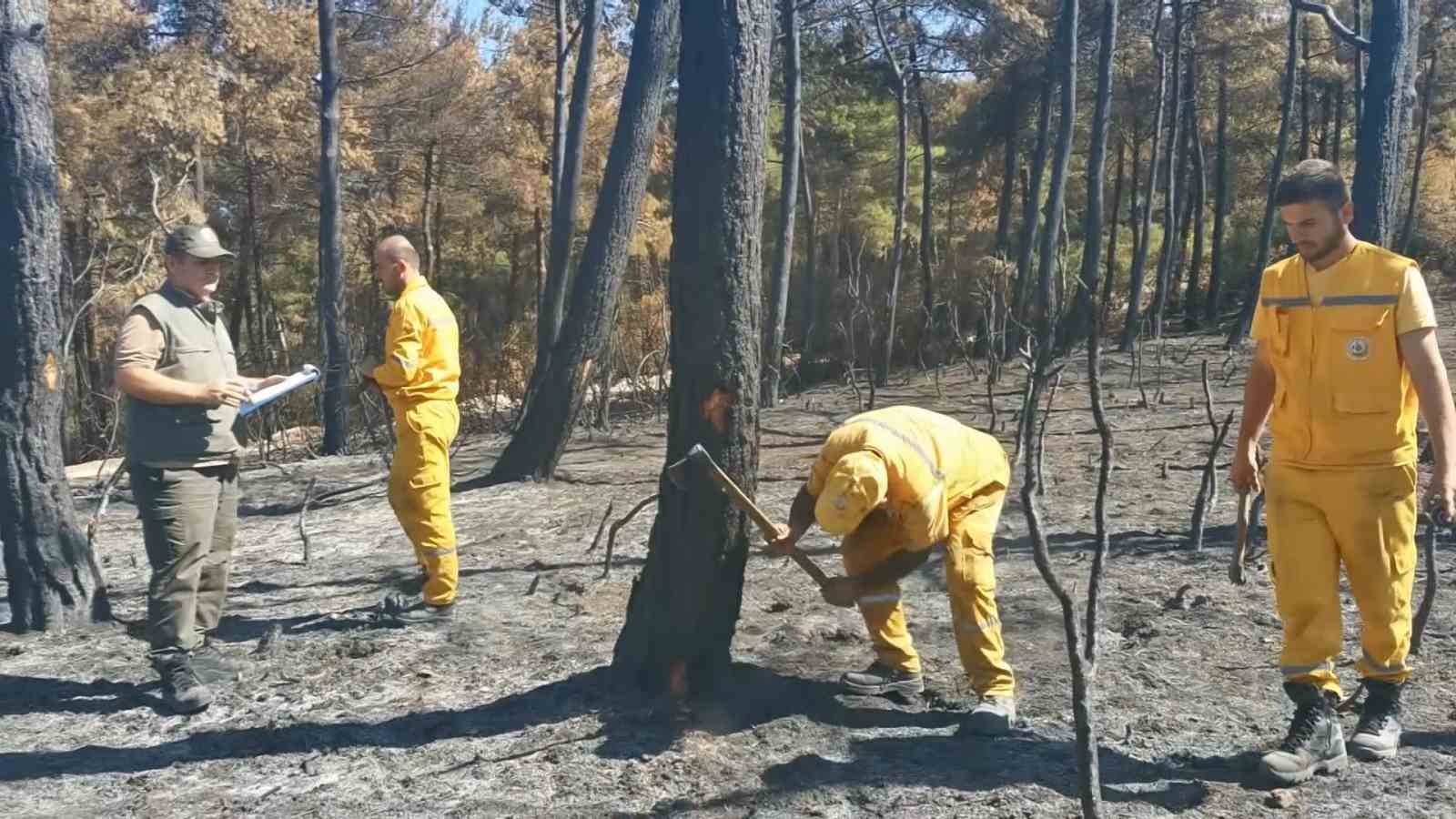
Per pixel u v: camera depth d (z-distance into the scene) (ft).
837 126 118.11
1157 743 13.11
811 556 21.81
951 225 125.18
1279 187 11.88
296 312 109.91
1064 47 55.67
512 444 32.94
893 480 12.80
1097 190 64.34
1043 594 18.74
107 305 66.59
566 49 55.01
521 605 19.67
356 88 87.97
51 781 13.43
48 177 18.47
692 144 13.67
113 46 76.69
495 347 63.98
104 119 71.31
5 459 18.63
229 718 15.17
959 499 13.50
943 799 11.96
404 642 17.81
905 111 74.84
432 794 12.68
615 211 32.42
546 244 110.32
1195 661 15.61
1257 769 12.28
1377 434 11.68
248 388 15.52
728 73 13.48
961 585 13.56
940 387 58.85
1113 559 20.70
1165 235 84.58
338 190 49.14
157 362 15.17
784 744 13.35
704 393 13.88
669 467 14.17
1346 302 11.60
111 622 19.39
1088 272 66.03
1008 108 101.81
